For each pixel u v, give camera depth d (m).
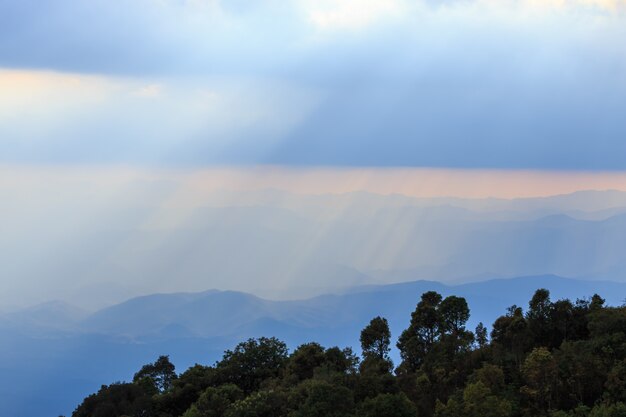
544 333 112.31
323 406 89.25
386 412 88.69
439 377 102.81
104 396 117.44
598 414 81.50
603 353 96.88
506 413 86.00
